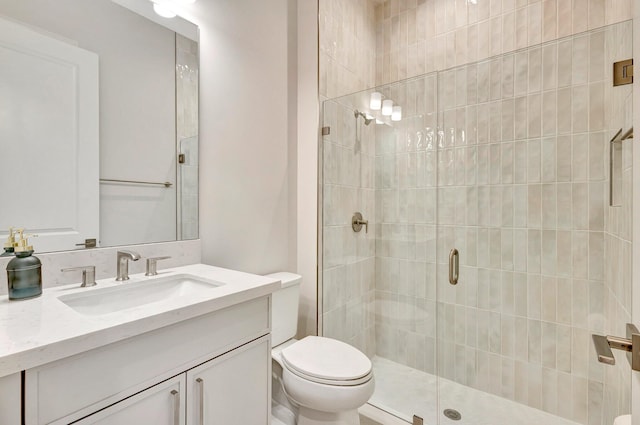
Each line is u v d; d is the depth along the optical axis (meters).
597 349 0.63
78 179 1.14
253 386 1.12
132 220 1.29
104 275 1.20
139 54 1.31
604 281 1.64
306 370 1.30
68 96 1.12
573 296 1.72
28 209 1.03
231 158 1.67
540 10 1.85
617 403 1.43
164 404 0.85
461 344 2.02
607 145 1.62
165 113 1.40
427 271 2.02
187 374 0.90
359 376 1.27
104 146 1.21
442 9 2.20
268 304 1.18
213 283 1.20
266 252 1.89
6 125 0.98
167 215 1.41
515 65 1.87
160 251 1.37
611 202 1.52
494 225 1.93
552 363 1.77
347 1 2.22
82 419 0.69
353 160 2.11
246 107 1.75
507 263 1.90
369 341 2.16
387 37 2.46
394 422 1.62
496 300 1.93
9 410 0.60
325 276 2.02
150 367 0.82
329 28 2.05
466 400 1.87
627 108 1.29
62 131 1.10
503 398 1.89
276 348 1.65
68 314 0.80
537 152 1.81
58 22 1.10
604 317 1.64
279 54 1.96
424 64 2.28
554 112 1.76
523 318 1.85
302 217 2.08
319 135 2.00
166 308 0.85
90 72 1.17
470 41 2.08
